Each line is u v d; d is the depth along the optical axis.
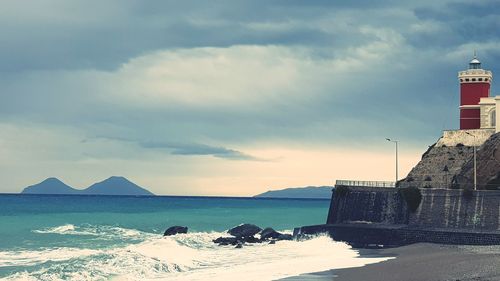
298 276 67.88
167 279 66.62
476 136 122.06
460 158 119.56
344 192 110.62
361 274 68.44
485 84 126.56
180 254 84.25
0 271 69.75
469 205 93.19
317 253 90.50
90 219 157.88
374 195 106.31
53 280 63.66
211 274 70.12
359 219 107.56
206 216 182.12
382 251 90.56
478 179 103.88
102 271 68.38
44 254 84.81
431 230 93.38
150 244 91.50
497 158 102.69
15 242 99.75
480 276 61.75
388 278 64.81
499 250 81.38
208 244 102.69
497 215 90.25
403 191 100.88
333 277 67.00
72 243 100.31
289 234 114.31
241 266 76.75
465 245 89.38
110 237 111.81
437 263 72.00
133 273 68.94
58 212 185.75
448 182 113.81
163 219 165.12
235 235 116.31
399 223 101.94
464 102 127.12
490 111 123.38
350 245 98.38
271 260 83.25
